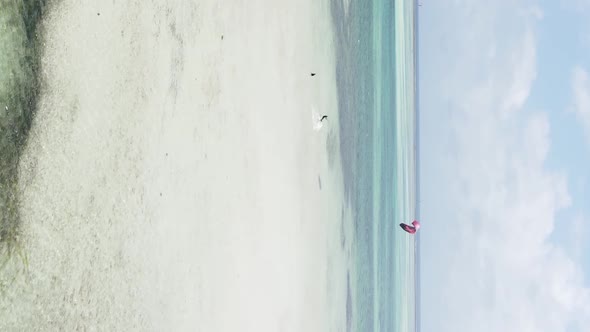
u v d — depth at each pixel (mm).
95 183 4164
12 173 3408
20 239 3404
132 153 4680
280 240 8680
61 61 3898
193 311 5586
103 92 4332
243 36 7492
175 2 5531
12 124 3449
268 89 8508
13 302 3297
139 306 4625
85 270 3961
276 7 9023
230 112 6918
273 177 8523
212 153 6312
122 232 4473
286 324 8617
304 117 10500
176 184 5426
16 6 3531
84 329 3900
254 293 7363
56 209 3736
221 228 6453
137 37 4828
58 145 3809
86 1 4172
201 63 6125
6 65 3455
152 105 5043
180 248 5422
